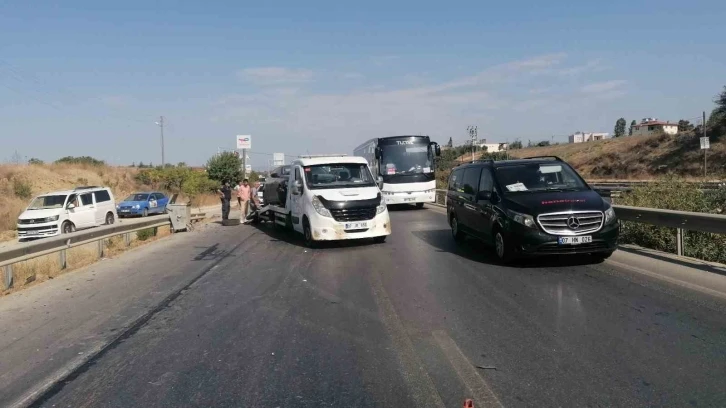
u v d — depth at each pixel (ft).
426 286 27.45
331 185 44.47
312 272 32.76
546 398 13.98
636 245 37.06
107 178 167.02
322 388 15.02
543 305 22.93
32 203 77.82
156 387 15.53
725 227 28.27
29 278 33.42
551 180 34.83
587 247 29.66
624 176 178.81
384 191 81.30
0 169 138.72
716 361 16.14
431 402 13.94
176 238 56.29
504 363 16.52
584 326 19.86
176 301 26.40
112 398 14.89
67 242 37.83
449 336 19.29
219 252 43.75
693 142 173.17
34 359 18.49
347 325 21.11
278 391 14.92
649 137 196.44
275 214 57.06
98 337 20.80
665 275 27.43
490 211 34.27
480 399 14.03
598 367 15.97
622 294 24.14
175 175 181.37
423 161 82.12
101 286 31.19
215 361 17.52
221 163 193.16
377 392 14.66
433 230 52.42
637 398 13.84
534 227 29.94
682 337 18.29
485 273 30.09
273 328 21.06
